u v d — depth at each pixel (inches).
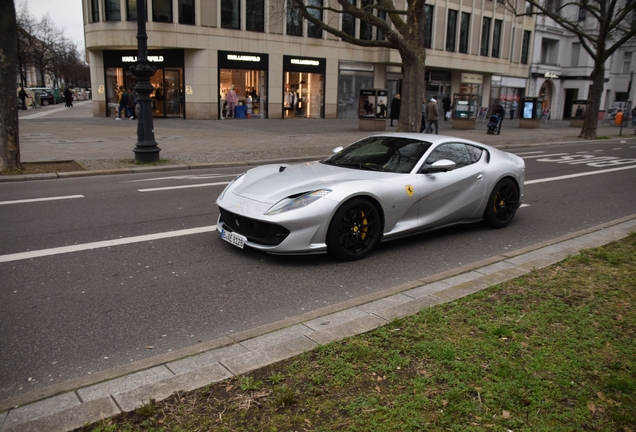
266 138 775.7
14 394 118.0
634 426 101.9
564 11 1839.3
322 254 229.9
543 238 269.6
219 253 225.8
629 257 212.1
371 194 217.3
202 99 1147.3
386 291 174.6
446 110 1419.8
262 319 161.0
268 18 1195.3
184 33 1102.4
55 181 418.6
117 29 1104.8
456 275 191.8
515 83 1797.5
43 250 224.8
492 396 110.4
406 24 676.7
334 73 1326.3
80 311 163.8
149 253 223.6
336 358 124.1
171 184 404.8
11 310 163.6
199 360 127.3
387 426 99.7
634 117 1568.7
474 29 1574.8
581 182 460.1
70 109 1690.5
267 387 111.9
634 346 134.3
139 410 101.8
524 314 152.9
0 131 428.8
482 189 267.4
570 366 123.3
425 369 121.0
